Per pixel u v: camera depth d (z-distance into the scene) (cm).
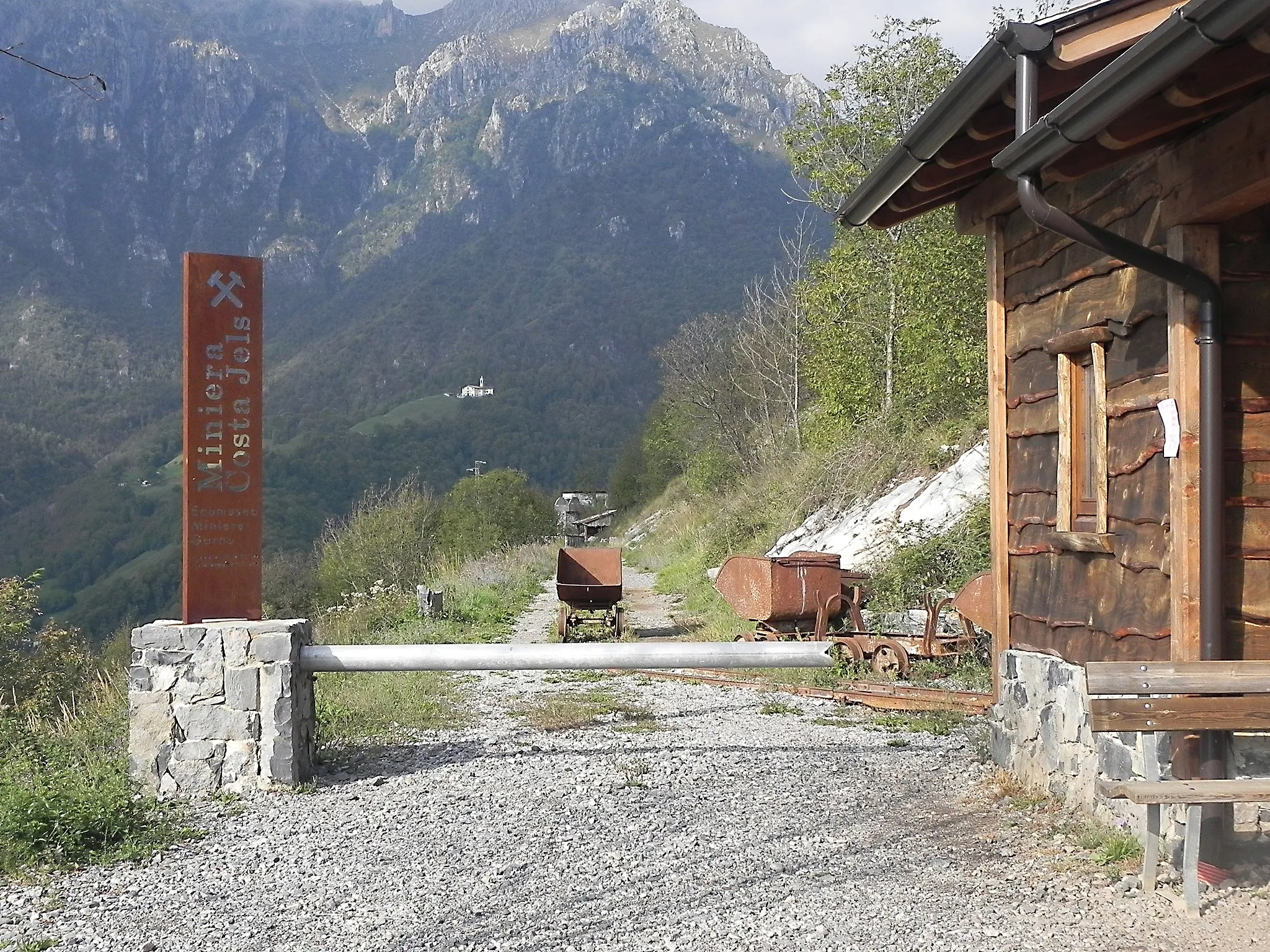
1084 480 630
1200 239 509
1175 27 380
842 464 2347
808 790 715
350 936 489
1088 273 610
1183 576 511
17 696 1405
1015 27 524
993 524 736
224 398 797
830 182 2794
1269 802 470
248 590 798
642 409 15000
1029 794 662
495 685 1255
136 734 756
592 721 997
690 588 2517
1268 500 519
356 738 924
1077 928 459
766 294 4291
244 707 757
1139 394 561
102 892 560
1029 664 678
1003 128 632
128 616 6347
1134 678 489
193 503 788
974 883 520
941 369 2314
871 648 1185
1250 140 456
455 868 580
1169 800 448
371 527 3334
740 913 495
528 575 3167
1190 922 458
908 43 2783
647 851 595
